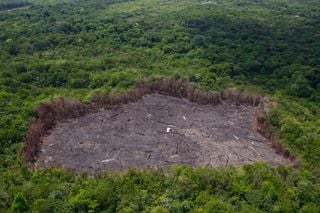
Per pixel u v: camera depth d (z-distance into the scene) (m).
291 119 54.44
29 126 50.22
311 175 43.41
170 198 37.84
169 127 54.84
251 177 41.69
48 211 35.47
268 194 38.94
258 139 53.72
